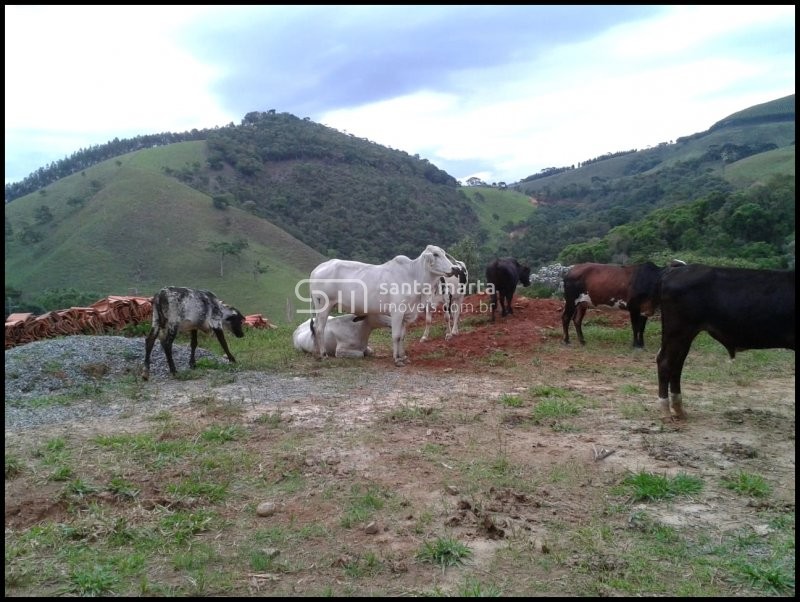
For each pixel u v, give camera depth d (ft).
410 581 11.45
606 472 16.87
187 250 223.10
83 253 216.95
